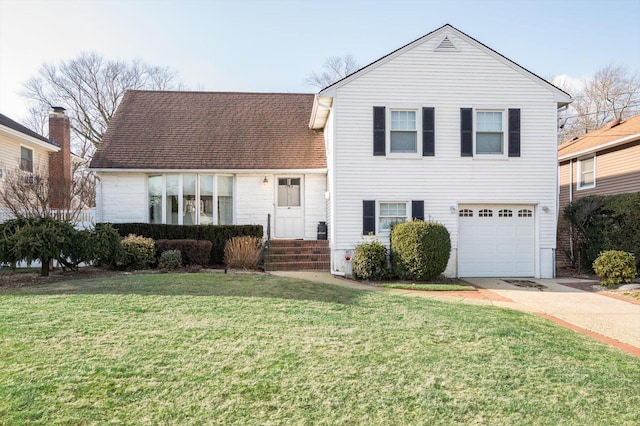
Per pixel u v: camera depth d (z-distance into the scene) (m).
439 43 12.62
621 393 3.93
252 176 14.70
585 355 5.04
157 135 15.22
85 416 3.15
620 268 10.42
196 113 16.53
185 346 4.67
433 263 11.12
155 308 6.33
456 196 12.59
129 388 3.61
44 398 3.38
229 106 17.12
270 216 14.54
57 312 5.87
